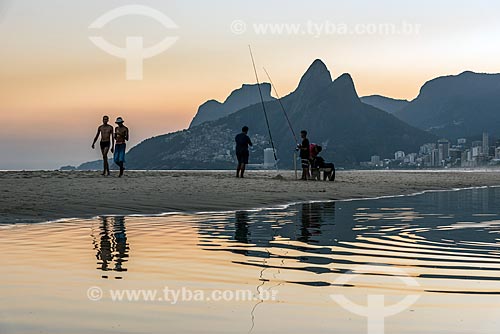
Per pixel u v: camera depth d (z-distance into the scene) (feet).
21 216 33.17
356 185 73.77
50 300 13.60
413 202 48.37
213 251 21.17
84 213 35.55
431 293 14.46
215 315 12.43
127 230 27.50
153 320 12.05
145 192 50.08
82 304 13.24
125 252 20.88
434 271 17.29
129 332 11.25
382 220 32.65
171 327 11.59
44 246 22.17
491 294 14.35
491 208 41.55
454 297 14.06
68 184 60.18
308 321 12.01
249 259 19.44
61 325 11.68
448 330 11.45
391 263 18.58
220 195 49.47
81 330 11.35
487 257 19.76
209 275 16.67
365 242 23.52
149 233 26.35
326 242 23.54
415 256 19.99
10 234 25.82
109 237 24.95
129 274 16.78
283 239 24.43
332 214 36.58
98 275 16.60
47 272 16.99
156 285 15.26
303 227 29.04
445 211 38.88
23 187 54.39
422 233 26.43
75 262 18.72
